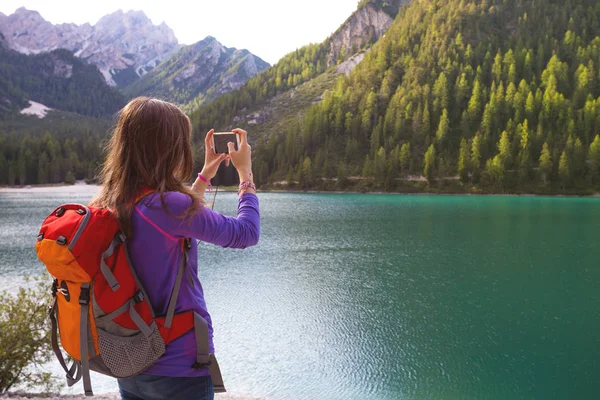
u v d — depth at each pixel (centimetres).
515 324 1753
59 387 955
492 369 1305
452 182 14712
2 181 17225
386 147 16738
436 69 19400
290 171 17250
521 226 5522
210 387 180
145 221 165
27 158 17800
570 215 7012
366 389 1174
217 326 1736
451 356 1411
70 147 19838
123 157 172
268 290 2342
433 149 14925
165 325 167
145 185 173
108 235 158
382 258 3366
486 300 2127
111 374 168
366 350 1469
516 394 1141
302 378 1250
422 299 2150
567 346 1500
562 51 19112
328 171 16762
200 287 188
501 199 11831
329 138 18625
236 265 3094
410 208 8744
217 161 207
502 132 15225
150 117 172
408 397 1134
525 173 13862
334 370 1305
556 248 3809
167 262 170
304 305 2045
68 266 151
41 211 7806
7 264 3067
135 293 161
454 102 17550
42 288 798
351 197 13275
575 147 13712
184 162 190
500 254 3531
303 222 6138
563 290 2327
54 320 180
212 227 173
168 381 171
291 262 3206
